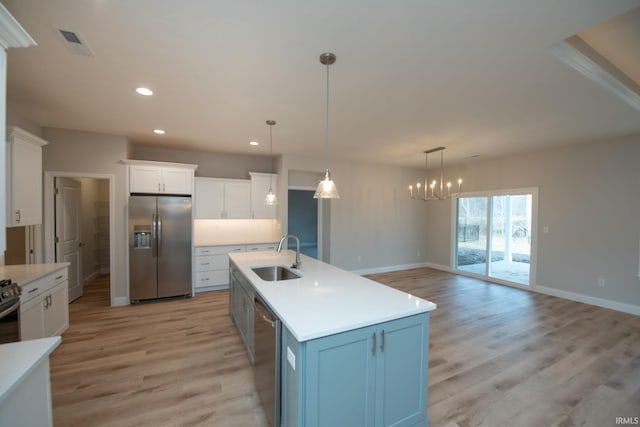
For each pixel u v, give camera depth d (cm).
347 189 610
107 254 598
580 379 237
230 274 362
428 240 717
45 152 371
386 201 659
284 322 152
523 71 220
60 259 400
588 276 429
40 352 124
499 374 244
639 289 380
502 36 176
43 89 254
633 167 386
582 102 278
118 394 214
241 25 167
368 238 638
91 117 330
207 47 190
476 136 402
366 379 154
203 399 210
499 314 384
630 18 179
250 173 529
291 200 927
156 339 305
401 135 400
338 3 148
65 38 179
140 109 303
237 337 311
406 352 169
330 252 595
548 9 151
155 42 184
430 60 205
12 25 112
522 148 474
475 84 242
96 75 228
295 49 192
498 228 566
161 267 430
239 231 556
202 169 523
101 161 400
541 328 338
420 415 175
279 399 167
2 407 101
